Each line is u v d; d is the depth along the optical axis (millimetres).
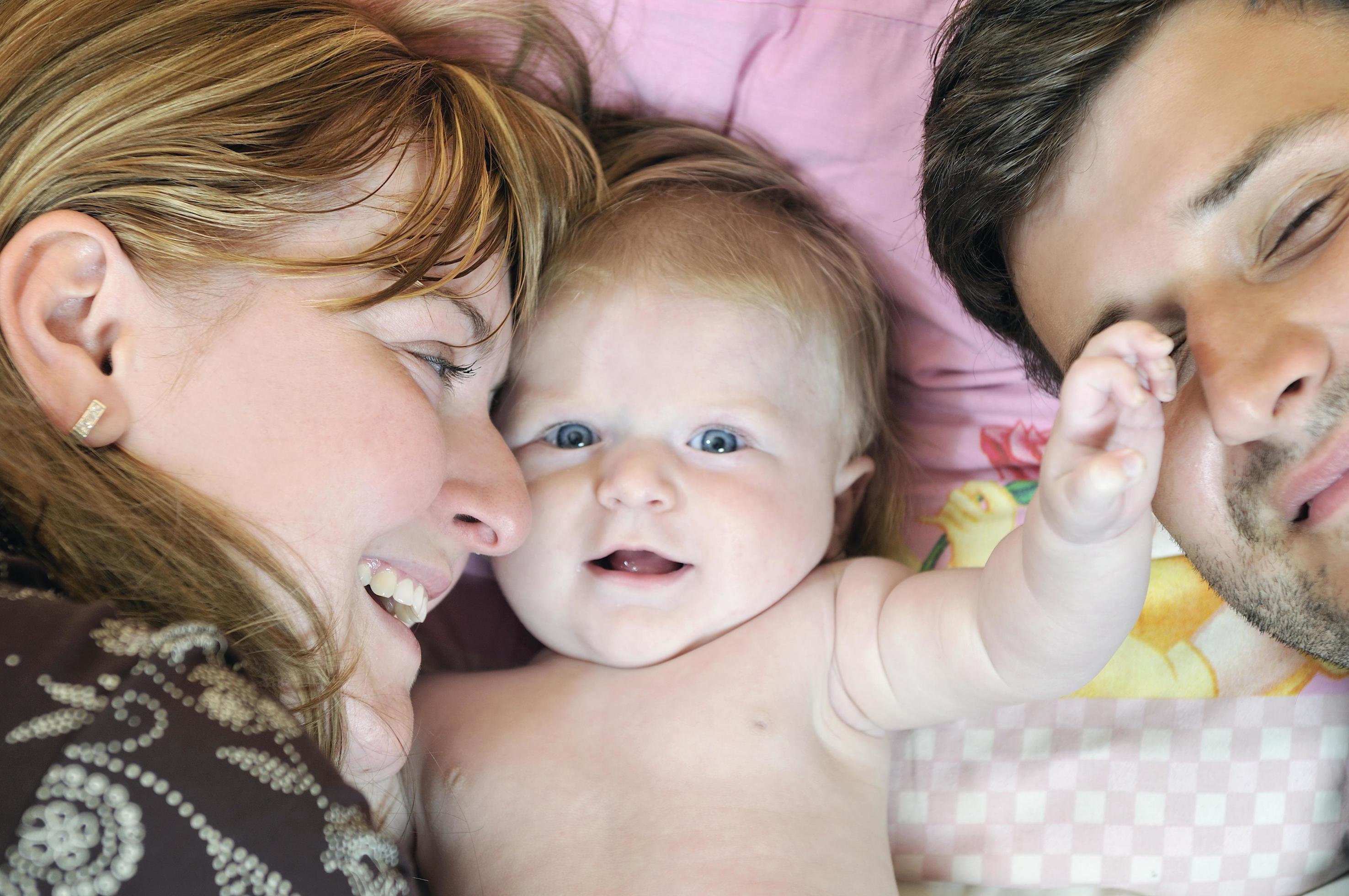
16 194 818
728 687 1083
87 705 644
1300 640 910
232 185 823
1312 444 799
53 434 772
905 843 1229
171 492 776
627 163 1271
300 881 675
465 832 1036
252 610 790
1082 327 925
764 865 979
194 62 856
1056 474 744
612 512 1100
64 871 604
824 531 1185
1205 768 1197
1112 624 859
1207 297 825
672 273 1149
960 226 1031
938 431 1346
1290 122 794
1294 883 1200
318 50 916
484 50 1191
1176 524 910
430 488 854
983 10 941
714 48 1235
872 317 1300
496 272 974
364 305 829
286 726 727
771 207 1247
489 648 1294
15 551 789
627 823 1004
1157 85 853
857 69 1205
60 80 837
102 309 786
